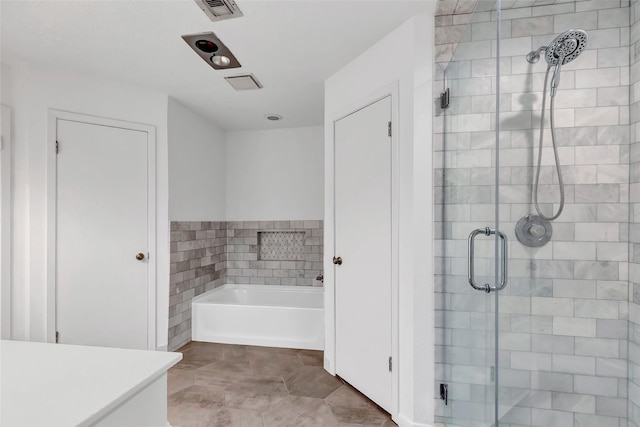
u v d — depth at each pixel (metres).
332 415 2.03
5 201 2.30
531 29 1.40
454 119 1.72
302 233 4.08
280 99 3.09
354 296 2.32
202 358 2.88
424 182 1.82
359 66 2.28
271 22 1.89
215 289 3.81
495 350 1.35
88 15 1.83
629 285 1.43
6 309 2.30
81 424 0.65
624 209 1.44
